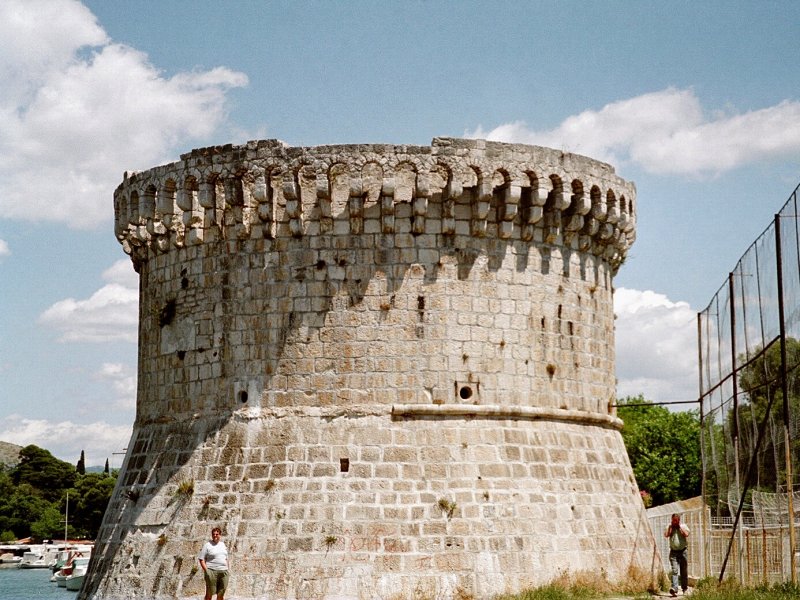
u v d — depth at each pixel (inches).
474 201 1398.9
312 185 1395.2
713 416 1646.2
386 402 1350.9
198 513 1354.6
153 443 1466.5
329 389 1358.3
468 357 1376.7
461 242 1395.2
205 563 1226.6
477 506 1316.4
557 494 1390.3
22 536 6373.0
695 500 2062.0
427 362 1362.0
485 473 1341.0
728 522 1562.5
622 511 1483.8
